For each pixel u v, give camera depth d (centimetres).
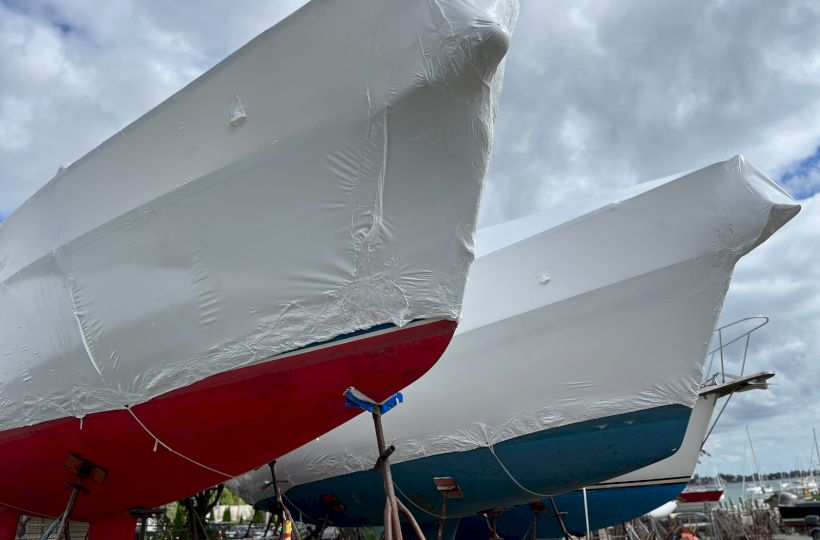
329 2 438
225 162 466
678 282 666
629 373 689
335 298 446
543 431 715
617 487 950
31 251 576
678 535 1552
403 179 429
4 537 699
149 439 522
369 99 420
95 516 635
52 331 545
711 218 652
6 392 589
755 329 860
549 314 702
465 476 761
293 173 445
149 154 500
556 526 991
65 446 557
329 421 502
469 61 393
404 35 412
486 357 725
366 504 855
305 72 443
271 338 461
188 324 479
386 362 461
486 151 435
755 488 3719
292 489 884
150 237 492
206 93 478
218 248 469
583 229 700
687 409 681
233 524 1562
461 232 446
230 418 495
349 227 437
